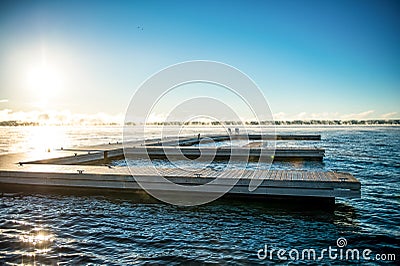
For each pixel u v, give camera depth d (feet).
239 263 18.79
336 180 29.07
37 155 50.90
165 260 19.08
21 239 22.15
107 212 28.09
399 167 54.90
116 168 36.70
